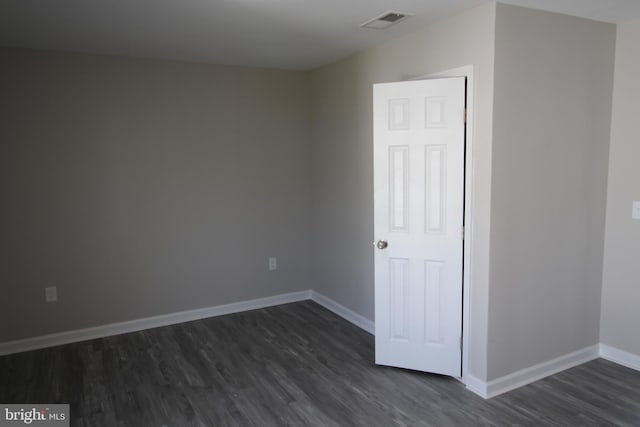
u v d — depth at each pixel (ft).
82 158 12.66
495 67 8.88
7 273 12.02
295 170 15.85
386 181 10.54
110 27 10.25
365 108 12.77
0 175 11.78
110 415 9.09
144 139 13.39
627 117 10.62
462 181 9.67
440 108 9.78
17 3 8.69
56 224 12.48
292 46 12.15
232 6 8.98
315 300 16.25
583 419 8.73
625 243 10.85
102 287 13.17
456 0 8.72
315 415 9.02
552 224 10.16
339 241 14.58
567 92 10.02
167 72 13.56
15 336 12.21
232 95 14.57
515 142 9.34
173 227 14.02
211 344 12.60
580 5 9.12
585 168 10.59
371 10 9.29
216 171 14.52
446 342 10.27
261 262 15.56
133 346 12.51
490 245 9.27
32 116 12.03
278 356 11.79
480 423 8.66
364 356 11.74
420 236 10.29
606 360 11.30
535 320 10.17
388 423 8.71
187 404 9.48
